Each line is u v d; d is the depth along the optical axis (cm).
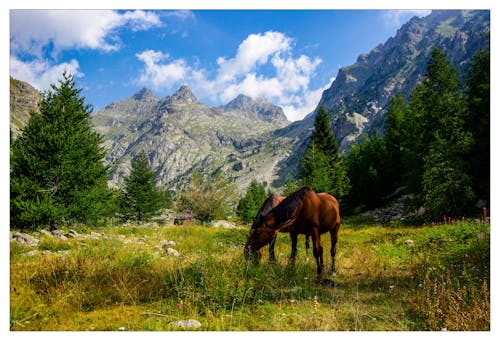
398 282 665
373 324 439
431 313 445
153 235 1528
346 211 4456
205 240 1304
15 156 1538
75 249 1015
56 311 454
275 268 677
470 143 2000
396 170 4053
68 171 1616
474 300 454
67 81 1759
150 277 616
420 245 1047
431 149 2097
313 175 3716
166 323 417
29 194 1524
